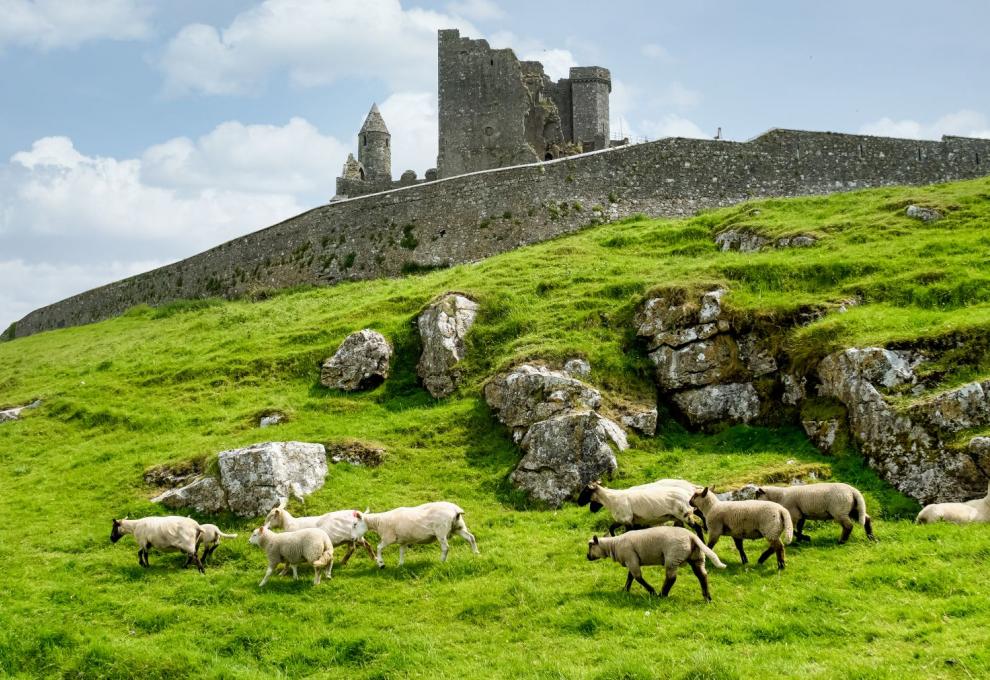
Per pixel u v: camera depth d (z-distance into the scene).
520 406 27.25
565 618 16.22
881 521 20.20
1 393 42.53
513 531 21.70
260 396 33.53
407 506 22.81
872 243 34.69
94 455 29.50
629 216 50.31
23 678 15.75
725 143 52.47
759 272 31.98
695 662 13.52
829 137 53.34
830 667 13.21
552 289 36.12
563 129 70.69
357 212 54.00
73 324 73.56
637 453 25.61
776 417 26.47
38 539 23.08
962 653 13.14
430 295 39.69
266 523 20.58
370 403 31.48
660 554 16.70
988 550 17.06
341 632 16.56
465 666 14.78
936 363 23.84
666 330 29.30
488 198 50.72
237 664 15.84
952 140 54.84
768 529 17.52
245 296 55.78
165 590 19.55
